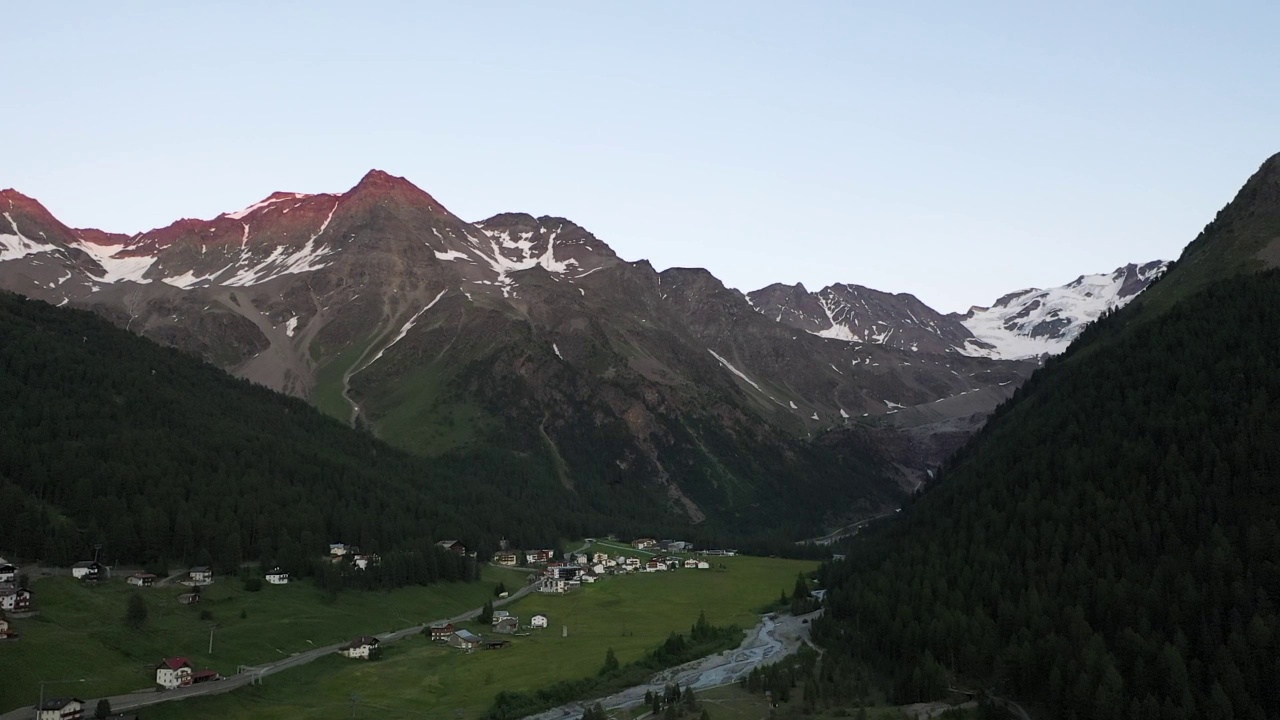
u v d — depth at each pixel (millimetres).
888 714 158625
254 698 176250
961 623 172750
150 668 177375
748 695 180875
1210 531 169750
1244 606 148750
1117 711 137625
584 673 199000
